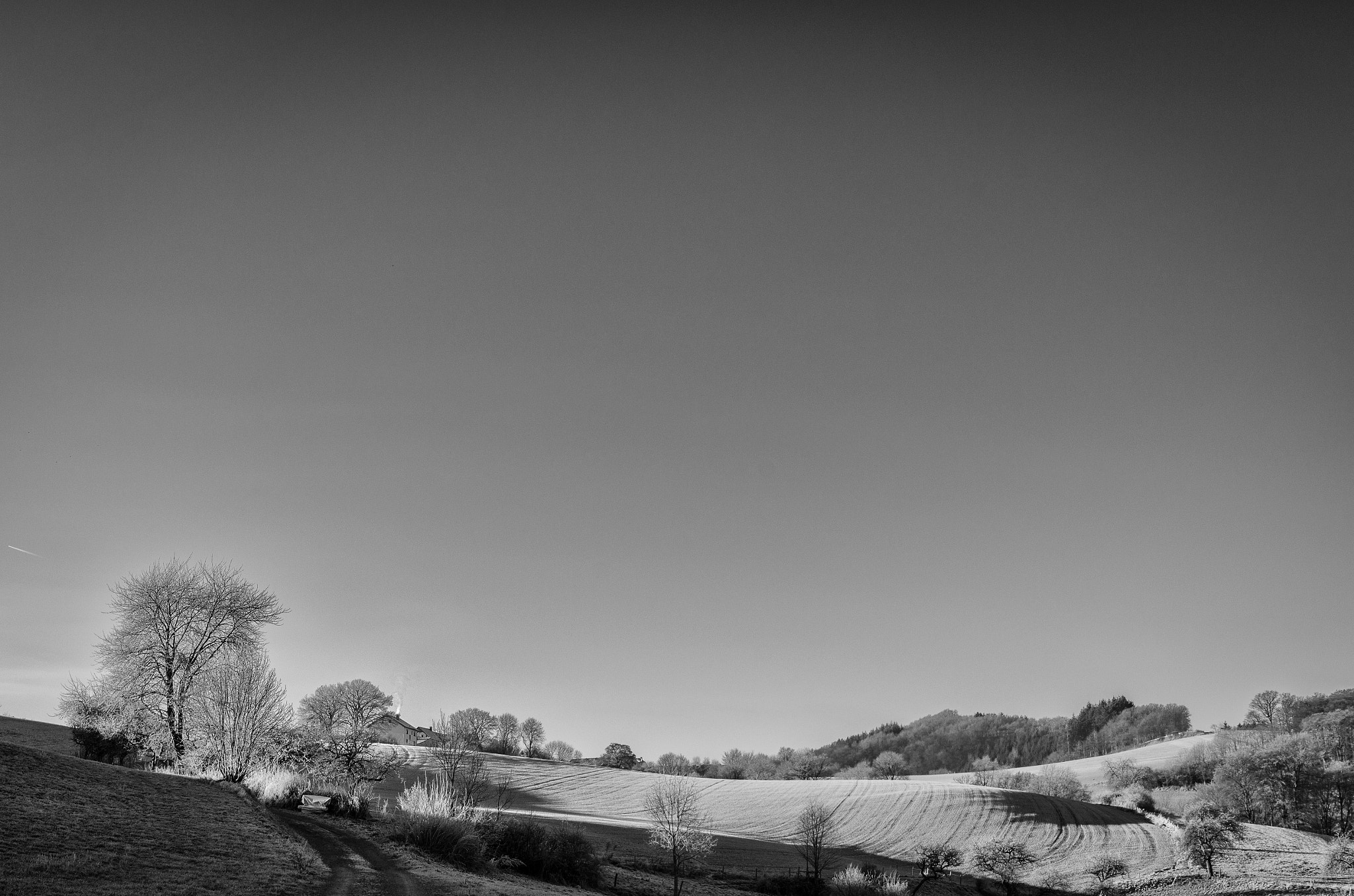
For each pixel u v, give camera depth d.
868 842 99.38
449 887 32.66
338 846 36.22
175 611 54.34
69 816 29.64
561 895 38.69
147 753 50.59
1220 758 160.38
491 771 127.00
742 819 109.88
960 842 99.00
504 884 37.09
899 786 129.00
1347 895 77.06
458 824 42.34
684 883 58.31
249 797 39.78
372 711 62.62
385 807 47.91
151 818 31.91
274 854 31.31
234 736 49.25
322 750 55.41
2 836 26.42
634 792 123.44
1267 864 90.62
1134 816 115.44
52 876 24.50
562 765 141.88
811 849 84.44
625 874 55.66
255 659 52.47
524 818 54.31
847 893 66.62
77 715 52.03
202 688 50.47
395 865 35.03
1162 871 88.44
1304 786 132.25
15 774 32.44
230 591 56.12
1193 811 103.56
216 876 27.53
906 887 70.19
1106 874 87.62
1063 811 115.25
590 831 78.12
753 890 63.56
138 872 26.30
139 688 52.09
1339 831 115.38
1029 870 90.00
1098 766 197.38
